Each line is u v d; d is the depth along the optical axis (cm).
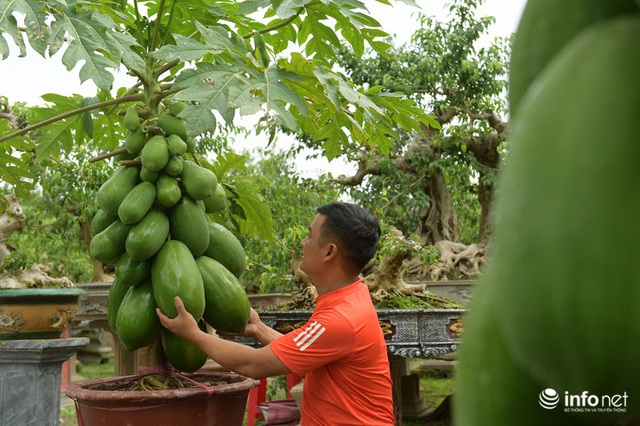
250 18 414
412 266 761
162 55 288
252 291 857
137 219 270
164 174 282
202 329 299
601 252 34
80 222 793
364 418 260
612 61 36
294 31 421
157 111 305
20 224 541
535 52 47
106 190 281
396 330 482
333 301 263
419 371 1103
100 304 700
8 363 470
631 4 44
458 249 797
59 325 482
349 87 338
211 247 298
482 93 897
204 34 303
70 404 879
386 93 397
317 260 271
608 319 34
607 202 34
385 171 880
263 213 384
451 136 852
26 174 493
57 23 299
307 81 352
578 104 36
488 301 46
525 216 36
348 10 358
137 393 264
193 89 280
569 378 36
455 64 896
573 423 42
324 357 252
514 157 38
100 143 429
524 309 36
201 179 281
